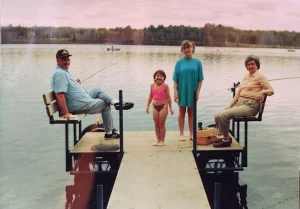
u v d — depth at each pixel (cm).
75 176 786
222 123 680
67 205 704
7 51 8862
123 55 7481
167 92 690
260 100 671
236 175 837
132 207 488
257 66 684
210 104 1762
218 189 479
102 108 721
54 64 4691
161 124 695
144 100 1886
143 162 624
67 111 673
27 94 2073
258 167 894
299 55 8056
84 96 699
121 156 651
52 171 873
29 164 921
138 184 549
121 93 646
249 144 1098
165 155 655
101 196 461
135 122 1395
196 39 12200
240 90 689
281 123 1382
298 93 2189
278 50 11706
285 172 859
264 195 739
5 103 1764
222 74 3469
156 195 518
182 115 729
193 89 711
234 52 9600
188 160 632
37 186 787
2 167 897
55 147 1065
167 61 5591
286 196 729
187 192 526
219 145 682
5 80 2828
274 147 1066
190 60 715
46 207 696
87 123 1357
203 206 489
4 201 717
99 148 674
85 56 6925
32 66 4325
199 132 700
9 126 1305
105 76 3184
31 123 1353
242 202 710
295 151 1028
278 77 3206
